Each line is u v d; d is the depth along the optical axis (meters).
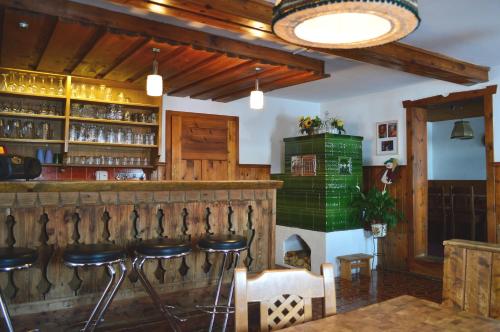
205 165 5.64
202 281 3.25
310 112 6.62
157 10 2.53
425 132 5.37
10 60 3.75
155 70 3.43
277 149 6.29
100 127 4.81
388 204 5.00
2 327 2.53
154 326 3.00
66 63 3.78
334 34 1.38
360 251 5.34
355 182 5.35
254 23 2.73
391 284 4.62
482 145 7.29
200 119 5.61
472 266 2.27
